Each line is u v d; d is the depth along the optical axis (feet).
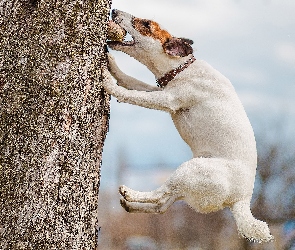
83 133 22.26
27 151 21.18
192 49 27.48
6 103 21.43
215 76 27.30
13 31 21.76
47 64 21.61
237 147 26.04
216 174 25.44
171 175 26.07
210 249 106.63
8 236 20.81
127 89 26.55
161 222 122.93
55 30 21.79
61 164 21.57
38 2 21.79
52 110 21.50
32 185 21.08
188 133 27.20
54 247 21.25
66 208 21.61
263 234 25.22
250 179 26.02
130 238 125.39
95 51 22.72
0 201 21.01
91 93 22.61
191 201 25.93
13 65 21.59
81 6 22.20
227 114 26.40
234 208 25.84
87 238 22.30
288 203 82.48
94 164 22.76
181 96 26.81
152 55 27.48
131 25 27.66
